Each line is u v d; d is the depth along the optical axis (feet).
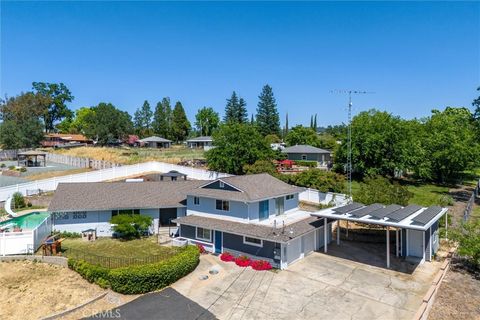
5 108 325.01
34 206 128.36
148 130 431.84
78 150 268.21
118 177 168.45
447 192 171.63
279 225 87.40
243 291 67.15
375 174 176.86
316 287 68.44
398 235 87.25
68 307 61.05
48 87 381.40
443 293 65.00
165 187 118.21
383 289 67.10
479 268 77.87
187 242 93.56
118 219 98.43
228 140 178.50
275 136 358.23
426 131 217.36
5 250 80.18
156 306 61.72
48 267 75.72
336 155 192.03
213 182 96.99
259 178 104.63
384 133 178.09
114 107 330.75
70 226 101.19
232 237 87.04
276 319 56.85
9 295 64.34
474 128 169.27
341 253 88.69
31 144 287.48
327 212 88.63
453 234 84.02
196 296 65.36
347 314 58.03
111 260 77.61
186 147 347.36
